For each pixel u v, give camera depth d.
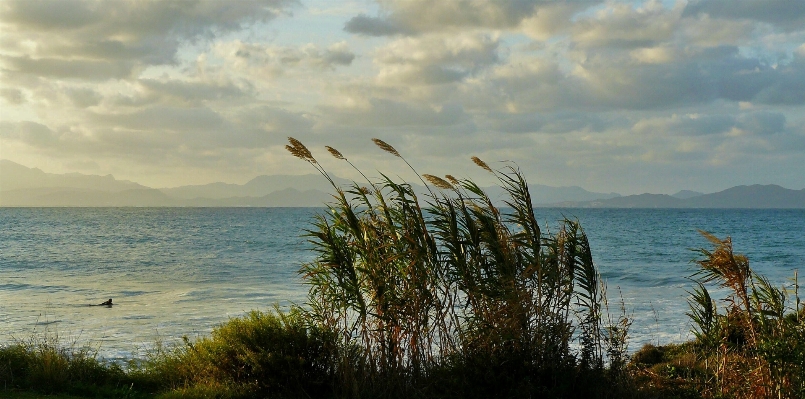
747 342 9.79
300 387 9.23
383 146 9.51
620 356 9.68
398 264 9.55
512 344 9.04
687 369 11.48
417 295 9.23
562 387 8.60
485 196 9.85
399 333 9.32
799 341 8.93
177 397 8.84
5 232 83.75
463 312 9.57
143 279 32.47
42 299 24.98
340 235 9.93
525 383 8.57
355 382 8.84
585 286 10.11
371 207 9.82
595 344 9.52
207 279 32.47
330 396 9.27
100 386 9.75
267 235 79.75
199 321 19.88
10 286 29.28
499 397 8.52
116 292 27.28
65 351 11.11
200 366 9.85
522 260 9.55
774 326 9.41
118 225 114.38
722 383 9.73
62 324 19.30
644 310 22.14
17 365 10.21
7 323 19.30
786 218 163.75
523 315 9.03
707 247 56.56
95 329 18.44
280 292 27.14
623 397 9.05
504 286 9.23
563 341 9.12
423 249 9.23
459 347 9.36
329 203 9.78
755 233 83.94
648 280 32.50
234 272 36.03
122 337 17.16
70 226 107.44
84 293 26.97
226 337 9.85
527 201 9.91
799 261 43.75
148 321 19.88
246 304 23.58
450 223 9.42
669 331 18.12
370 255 9.52
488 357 8.88
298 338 9.58
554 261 9.55
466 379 8.66
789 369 8.91
